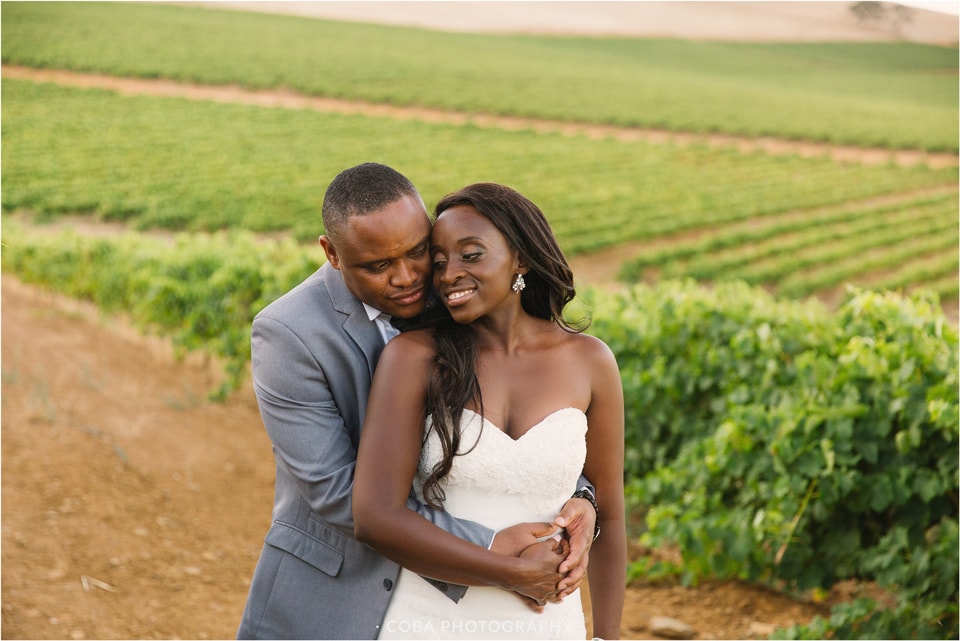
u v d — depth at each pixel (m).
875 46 51.44
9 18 39.28
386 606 2.19
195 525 5.01
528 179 28.33
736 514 4.23
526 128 36.75
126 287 10.32
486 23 57.19
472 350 2.11
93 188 26.23
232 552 4.77
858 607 3.66
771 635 3.75
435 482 2.09
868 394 4.00
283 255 9.00
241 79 40.69
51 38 40.59
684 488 4.65
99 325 10.72
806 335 4.74
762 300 5.53
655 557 4.99
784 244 21.09
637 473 5.34
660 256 20.16
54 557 4.20
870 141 33.22
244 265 8.33
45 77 38.31
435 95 40.47
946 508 3.88
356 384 2.18
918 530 3.86
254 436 7.03
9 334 9.23
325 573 2.21
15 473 4.93
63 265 11.70
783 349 4.74
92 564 4.23
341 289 2.21
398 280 2.06
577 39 55.81
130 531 4.67
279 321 2.14
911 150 32.34
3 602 3.72
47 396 6.58
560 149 33.00
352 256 2.05
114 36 43.25
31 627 3.61
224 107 37.34
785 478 3.93
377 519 1.97
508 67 47.16
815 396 4.20
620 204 25.17
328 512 2.08
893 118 36.97
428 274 2.11
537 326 2.24
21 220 23.59
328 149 31.89
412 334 2.13
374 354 2.21
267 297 7.99
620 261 20.78
